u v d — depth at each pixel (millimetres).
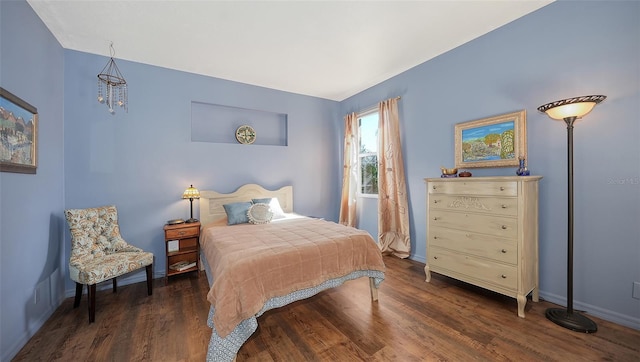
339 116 4891
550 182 2295
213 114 3789
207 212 3471
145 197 3158
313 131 4586
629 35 1885
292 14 2295
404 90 3611
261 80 3832
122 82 2895
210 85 3615
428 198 2818
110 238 2684
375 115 4301
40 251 2158
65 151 2734
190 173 3445
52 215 2420
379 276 2352
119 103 2783
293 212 4336
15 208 1804
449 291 2588
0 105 1642
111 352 1736
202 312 2271
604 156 2010
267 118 4246
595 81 2039
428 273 2818
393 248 3773
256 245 2129
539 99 2342
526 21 2406
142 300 2506
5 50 1742
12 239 1759
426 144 3352
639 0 1841
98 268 2186
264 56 3080
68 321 2135
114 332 1971
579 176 2133
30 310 1952
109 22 2348
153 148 3207
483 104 2752
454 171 2842
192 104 3641
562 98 2205
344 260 2186
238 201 3715
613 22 1948
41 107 2248
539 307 2223
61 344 1826
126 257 2475
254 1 2111
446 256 2641
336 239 2252
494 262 2254
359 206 4543
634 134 1884
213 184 3607
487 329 1925
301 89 4246
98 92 2908
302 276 1943
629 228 1912
